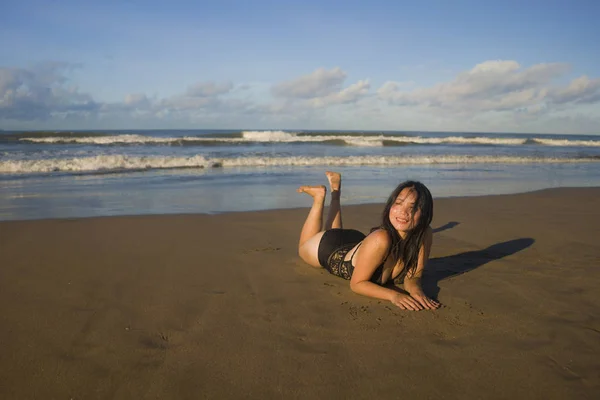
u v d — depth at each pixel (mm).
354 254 3373
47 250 4289
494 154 20297
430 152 21312
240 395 1972
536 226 5633
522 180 11578
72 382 2064
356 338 2504
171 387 2029
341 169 13680
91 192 8641
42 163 12500
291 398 1951
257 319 2748
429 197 2986
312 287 3324
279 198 8133
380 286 3113
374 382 2070
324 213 6652
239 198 8094
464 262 3992
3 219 5949
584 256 4184
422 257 3230
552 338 2494
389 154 19016
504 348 2383
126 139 25625
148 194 8469
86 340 2461
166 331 2578
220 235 5047
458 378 2102
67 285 3314
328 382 2070
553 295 3145
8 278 3457
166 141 24625
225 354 2318
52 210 6719
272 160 15117
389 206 3033
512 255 4234
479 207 7129
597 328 2619
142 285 3334
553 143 35188
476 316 2793
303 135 32438
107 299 3049
